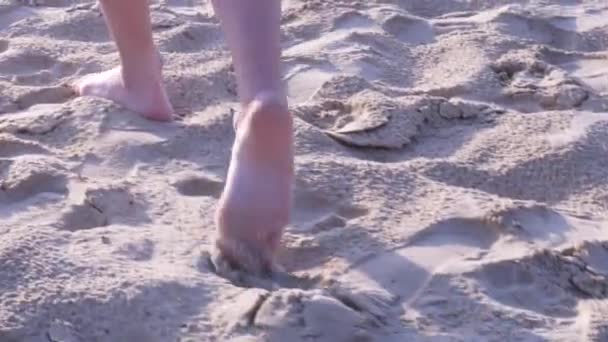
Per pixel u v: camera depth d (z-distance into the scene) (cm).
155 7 327
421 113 257
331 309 189
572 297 199
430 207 218
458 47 300
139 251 204
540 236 212
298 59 290
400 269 203
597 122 254
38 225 209
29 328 188
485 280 201
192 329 188
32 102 265
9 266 197
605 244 210
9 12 323
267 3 198
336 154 242
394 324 191
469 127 255
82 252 202
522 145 246
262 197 199
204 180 229
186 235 211
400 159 245
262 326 187
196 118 253
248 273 201
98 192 219
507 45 300
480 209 216
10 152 237
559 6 338
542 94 274
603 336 190
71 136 242
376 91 269
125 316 190
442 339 189
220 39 303
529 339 190
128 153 236
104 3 243
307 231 214
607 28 321
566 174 238
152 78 247
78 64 286
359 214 219
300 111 259
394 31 314
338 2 329
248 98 197
